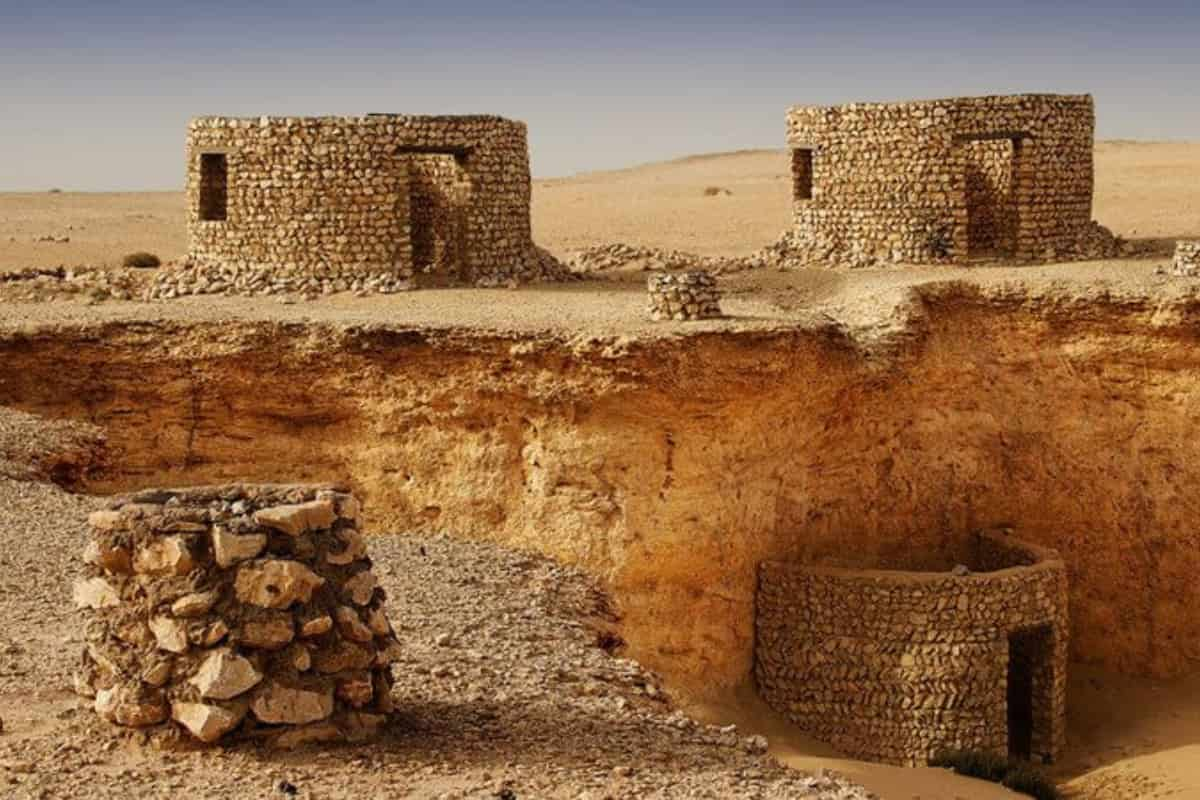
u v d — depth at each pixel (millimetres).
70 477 27328
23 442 26828
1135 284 31969
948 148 36875
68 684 15602
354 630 13922
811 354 29484
